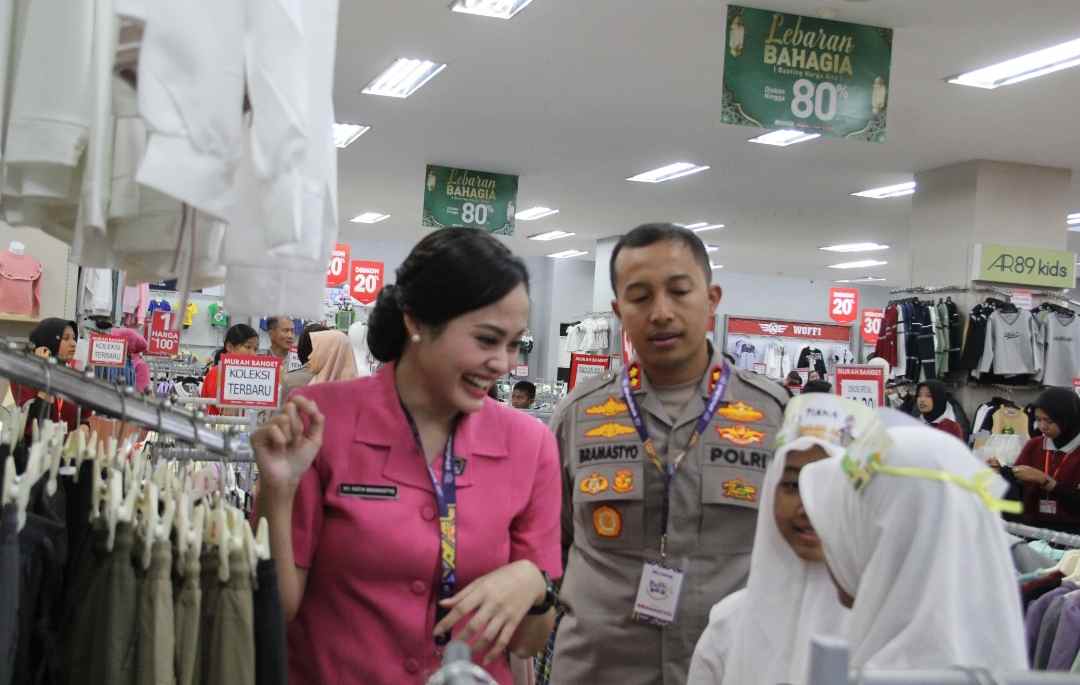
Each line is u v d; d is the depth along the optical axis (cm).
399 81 842
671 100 840
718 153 1019
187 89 104
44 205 131
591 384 236
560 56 740
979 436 872
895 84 747
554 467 175
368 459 157
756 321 1048
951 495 105
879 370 435
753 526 213
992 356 940
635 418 221
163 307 1473
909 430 112
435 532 156
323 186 118
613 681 212
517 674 193
